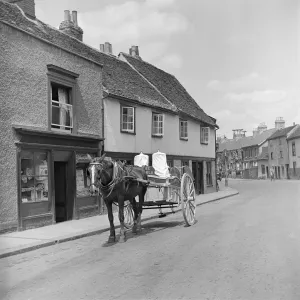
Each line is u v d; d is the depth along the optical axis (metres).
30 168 11.60
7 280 5.91
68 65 13.46
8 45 10.88
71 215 13.43
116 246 8.49
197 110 27.84
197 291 4.97
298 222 11.20
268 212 14.19
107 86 16.19
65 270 6.46
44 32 14.30
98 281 5.65
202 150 27.09
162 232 10.28
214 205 18.56
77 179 13.75
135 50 27.44
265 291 4.90
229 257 6.86
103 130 15.38
